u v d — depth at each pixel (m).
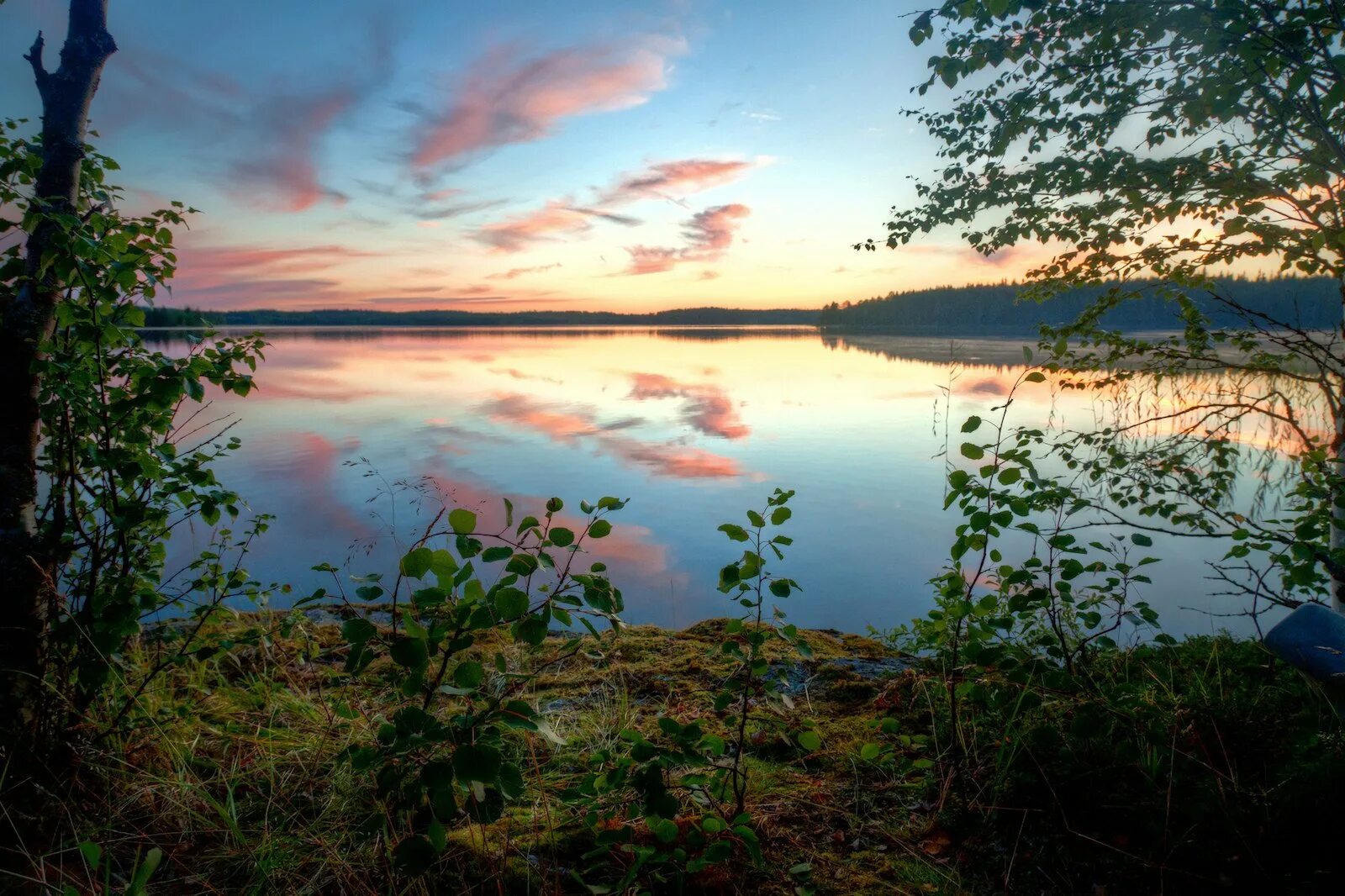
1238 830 2.06
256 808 2.40
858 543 10.30
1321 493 2.90
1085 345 4.33
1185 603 6.69
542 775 2.66
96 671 2.33
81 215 2.61
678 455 17.14
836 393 31.45
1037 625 3.09
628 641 4.23
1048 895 2.04
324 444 18.06
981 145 4.04
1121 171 3.54
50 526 2.50
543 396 31.33
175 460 2.66
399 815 2.23
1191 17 2.94
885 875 2.17
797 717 3.21
